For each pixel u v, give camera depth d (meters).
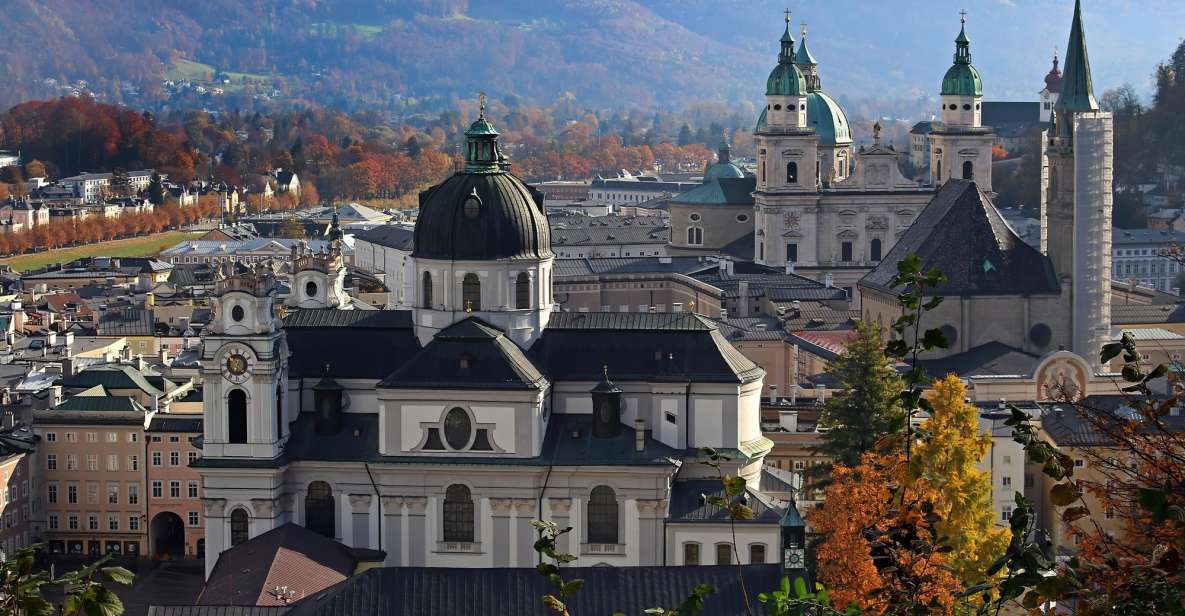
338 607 174.75
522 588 176.00
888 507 94.81
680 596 174.75
